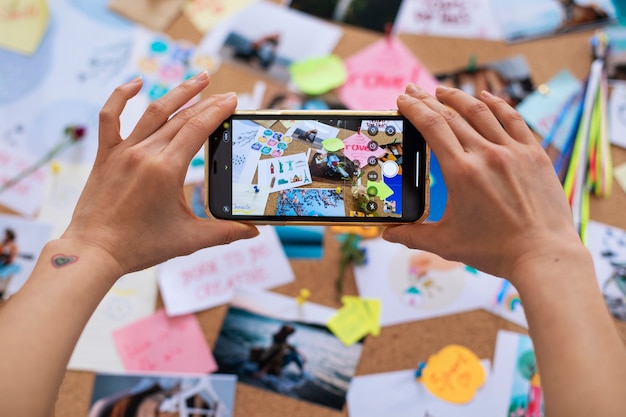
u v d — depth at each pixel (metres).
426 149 0.47
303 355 0.65
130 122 0.70
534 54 0.72
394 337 0.65
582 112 0.69
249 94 0.71
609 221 0.67
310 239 0.68
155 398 0.64
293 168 0.48
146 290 0.66
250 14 0.73
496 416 0.63
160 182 0.41
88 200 0.42
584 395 0.32
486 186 0.40
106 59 0.72
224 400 0.64
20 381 0.33
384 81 0.71
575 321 0.35
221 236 0.45
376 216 0.47
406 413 0.63
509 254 0.40
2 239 0.68
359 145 0.48
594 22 0.72
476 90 0.71
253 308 0.66
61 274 0.38
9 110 0.71
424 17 0.73
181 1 0.73
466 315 0.66
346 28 0.73
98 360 0.65
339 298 0.66
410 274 0.67
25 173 0.69
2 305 0.38
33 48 0.72
